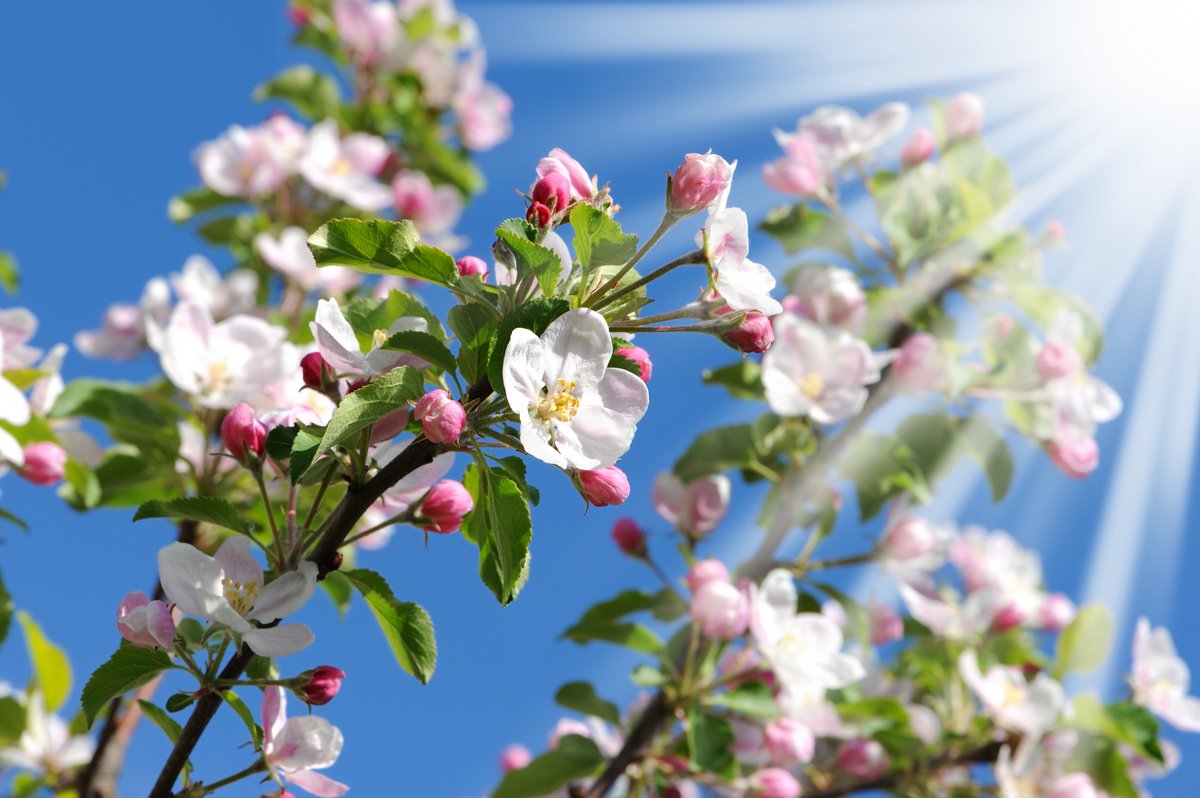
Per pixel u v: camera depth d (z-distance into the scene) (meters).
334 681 0.64
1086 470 0.97
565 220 0.65
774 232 1.04
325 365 0.66
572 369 0.62
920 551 0.94
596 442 0.63
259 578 0.65
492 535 0.64
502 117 1.66
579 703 0.94
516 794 0.92
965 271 1.02
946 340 0.98
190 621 0.65
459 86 1.64
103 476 0.89
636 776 0.92
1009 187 1.05
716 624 0.87
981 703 1.08
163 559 0.63
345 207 1.33
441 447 0.63
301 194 1.32
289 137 1.30
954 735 0.99
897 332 1.00
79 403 0.87
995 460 0.98
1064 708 0.95
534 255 0.63
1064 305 1.01
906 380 0.95
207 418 0.88
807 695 0.91
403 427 0.64
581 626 0.93
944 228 1.00
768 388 0.90
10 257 1.14
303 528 0.65
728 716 0.92
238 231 1.38
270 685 0.64
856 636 0.95
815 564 0.95
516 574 0.62
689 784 1.05
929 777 0.97
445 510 0.66
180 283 1.16
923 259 1.02
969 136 1.05
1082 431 0.97
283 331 0.84
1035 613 1.15
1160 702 1.06
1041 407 0.99
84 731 0.93
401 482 0.67
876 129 1.03
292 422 0.67
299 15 1.60
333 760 0.65
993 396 0.98
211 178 1.28
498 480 0.63
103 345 1.18
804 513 0.95
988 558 1.16
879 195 1.04
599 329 0.62
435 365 0.64
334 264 0.64
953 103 1.05
